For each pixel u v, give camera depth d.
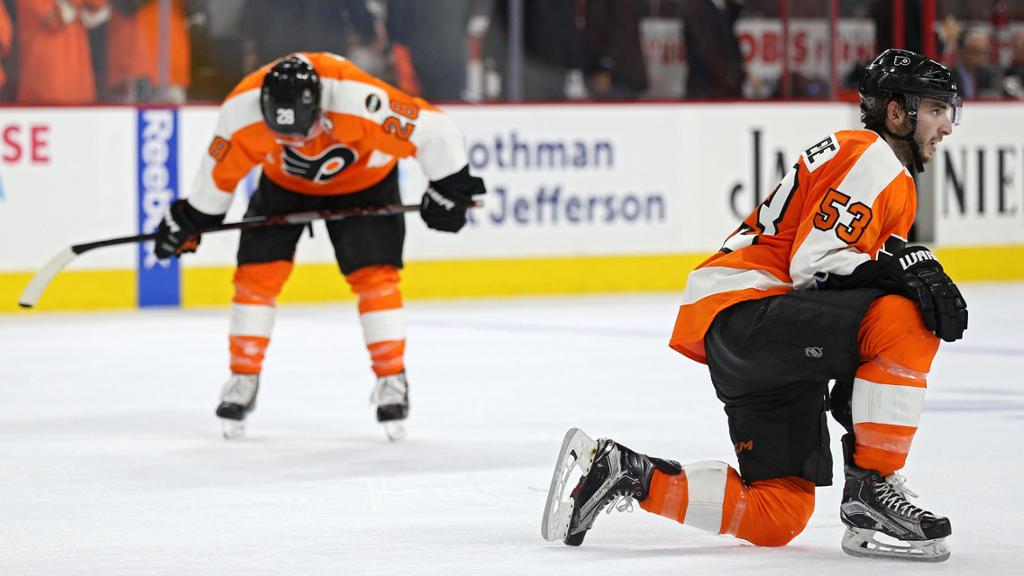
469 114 37.12
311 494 14.92
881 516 11.48
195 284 35.47
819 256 11.47
